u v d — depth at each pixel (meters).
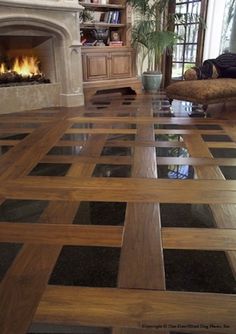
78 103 4.63
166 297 1.05
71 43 4.35
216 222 1.48
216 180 1.95
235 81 3.86
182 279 1.13
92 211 1.58
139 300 1.04
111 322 0.95
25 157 2.38
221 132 3.04
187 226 1.45
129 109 4.22
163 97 5.24
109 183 1.91
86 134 3.00
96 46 5.00
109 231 1.41
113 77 5.36
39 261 1.22
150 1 5.71
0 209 1.61
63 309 1.00
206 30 5.63
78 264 1.21
